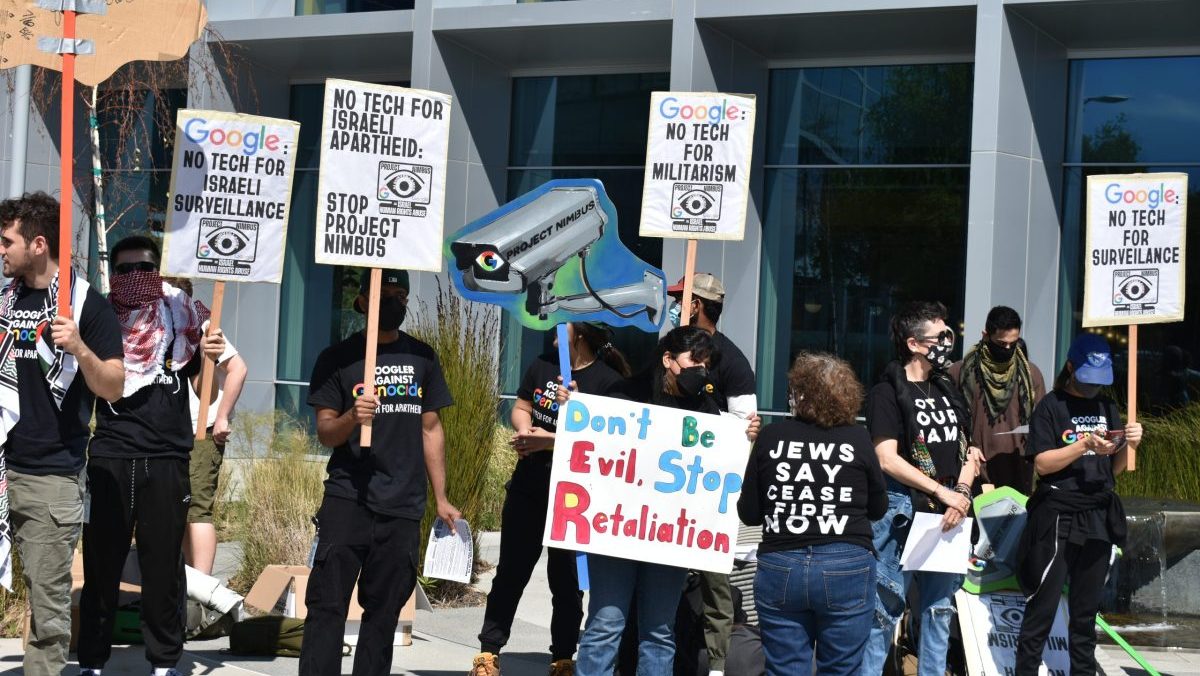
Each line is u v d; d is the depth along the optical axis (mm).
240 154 5875
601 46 15266
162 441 5938
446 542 6098
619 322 6262
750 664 6168
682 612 6324
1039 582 6164
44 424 5406
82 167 17156
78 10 5570
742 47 14602
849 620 5031
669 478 5402
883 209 14648
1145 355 13477
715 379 5711
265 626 6910
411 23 15234
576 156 16172
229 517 11078
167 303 6035
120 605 6980
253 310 17469
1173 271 6395
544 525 6328
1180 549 8031
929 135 14445
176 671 6062
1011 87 12812
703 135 6227
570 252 6199
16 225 5371
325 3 16625
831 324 14891
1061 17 12922
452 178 15594
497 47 15594
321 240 5680
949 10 12984
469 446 9227
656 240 15680
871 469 5062
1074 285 13992
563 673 6332
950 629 6656
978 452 6055
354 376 5602
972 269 12719
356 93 5727
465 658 7234
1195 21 12773
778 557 5078
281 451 11078
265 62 17016
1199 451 9570
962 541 5816
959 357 14242
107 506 5887
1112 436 6047
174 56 5930
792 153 15086
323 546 5555
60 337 5121
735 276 14805
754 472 5164
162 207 17312
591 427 5402
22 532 5430
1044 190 13508
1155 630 7859
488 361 9508
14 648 6766
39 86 15602
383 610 5648
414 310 14570
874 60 14703
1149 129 13680
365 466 5602
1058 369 14031
